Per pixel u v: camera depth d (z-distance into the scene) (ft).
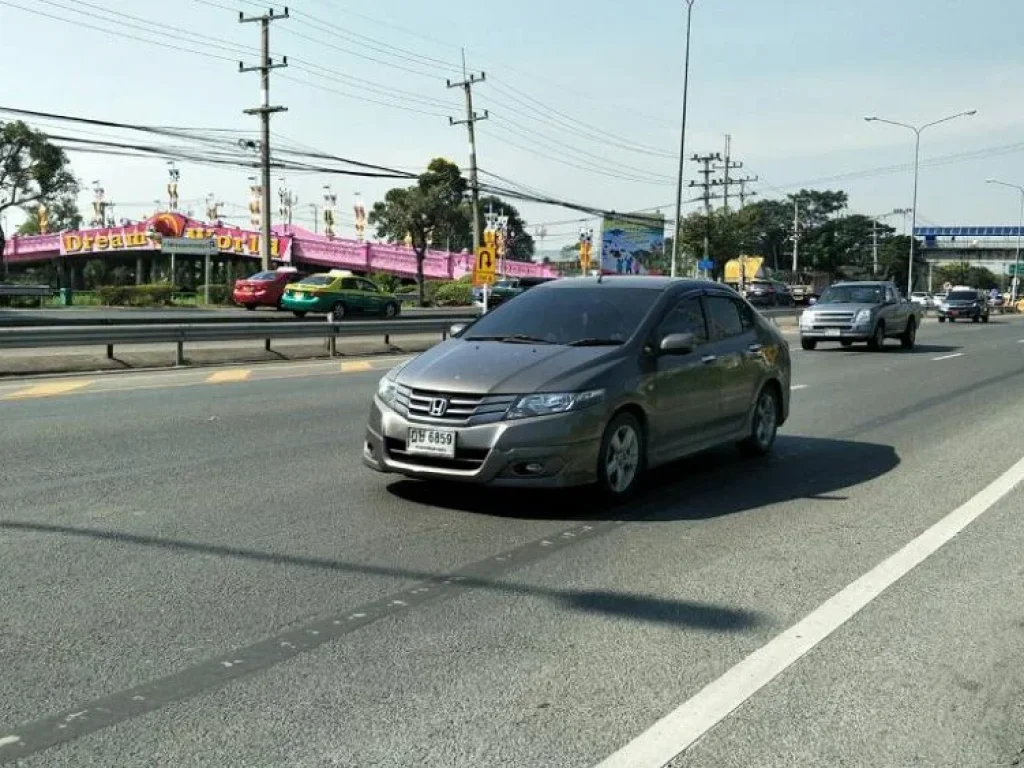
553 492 25.94
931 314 212.43
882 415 42.29
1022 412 43.29
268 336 68.90
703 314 28.50
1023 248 411.95
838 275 410.52
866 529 22.72
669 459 26.27
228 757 11.68
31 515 22.93
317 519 22.88
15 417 37.86
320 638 15.48
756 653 15.05
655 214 268.41
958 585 18.54
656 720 12.76
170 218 245.86
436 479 22.93
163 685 13.65
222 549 20.30
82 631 15.61
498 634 15.75
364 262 262.06
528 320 26.58
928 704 13.35
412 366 24.21
